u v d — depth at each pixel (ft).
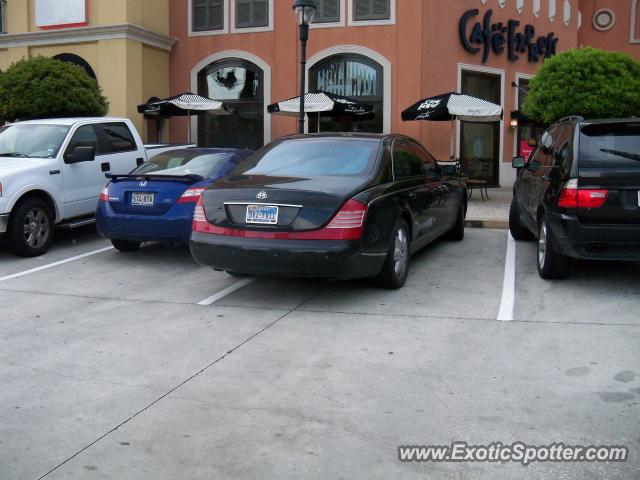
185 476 10.91
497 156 62.85
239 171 22.86
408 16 55.31
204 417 13.05
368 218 19.98
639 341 17.04
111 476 10.93
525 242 31.76
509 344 16.99
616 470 10.94
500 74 62.03
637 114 43.09
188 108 52.19
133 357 16.47
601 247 20.92
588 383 14.44
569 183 21.15
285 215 19.70
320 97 47.91
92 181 31.91
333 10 57.26
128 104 56.85
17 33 59.82
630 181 20.44
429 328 18.39
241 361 16.08
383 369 15.42
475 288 22.76
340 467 11.11
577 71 43.34
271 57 59.31
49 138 31.19
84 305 21.38
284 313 20.06
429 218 25.62
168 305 21.24
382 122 56.85
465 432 12.30
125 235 26.68
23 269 26.73
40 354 16.76
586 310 19.88
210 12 61.00
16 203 28.22
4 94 45.19
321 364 15.80
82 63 58.59
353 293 22.18
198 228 20.97
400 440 12.01
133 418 13.05
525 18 64.23
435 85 56.34
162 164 29.19
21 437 12.31
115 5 56.34
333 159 22.44
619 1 76.28
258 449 11.75
